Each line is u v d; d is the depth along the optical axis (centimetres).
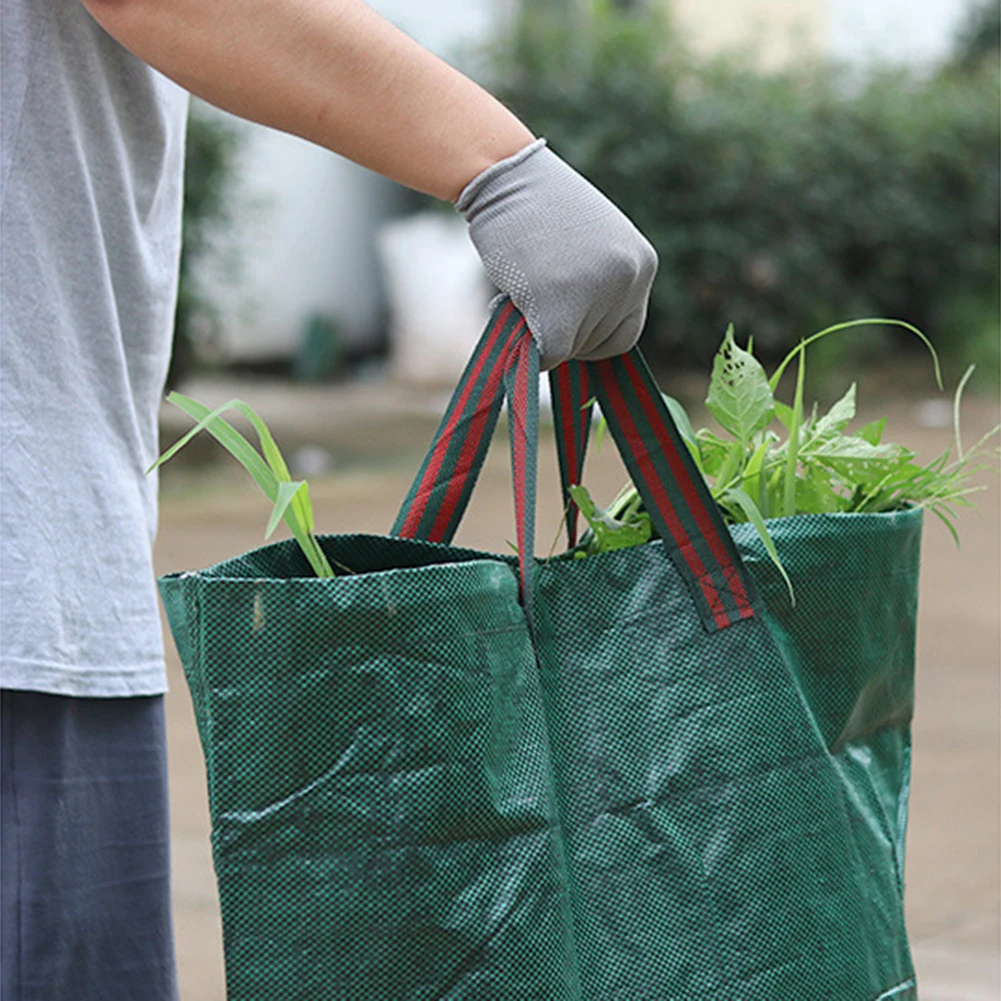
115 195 212
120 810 212
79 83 207
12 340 201
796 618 202
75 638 204
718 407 218
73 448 206
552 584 190
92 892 209
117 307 216
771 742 196
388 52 188
